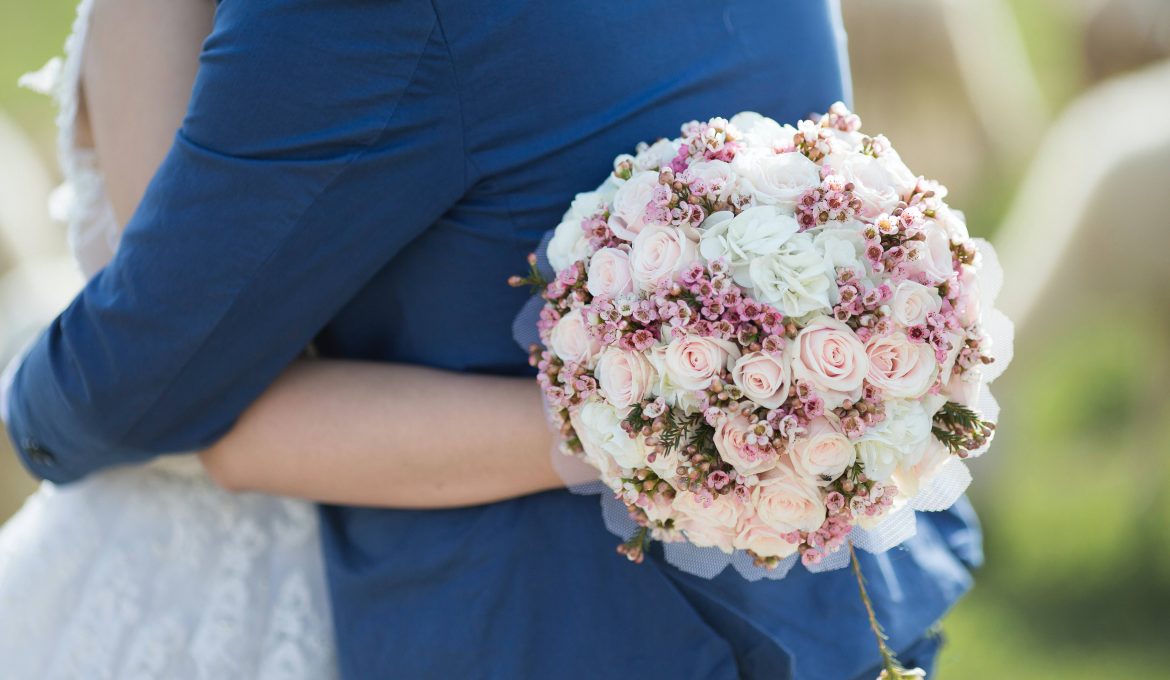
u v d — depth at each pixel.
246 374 1.23
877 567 1.34
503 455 1.24
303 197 1.13
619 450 1.11
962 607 3.34
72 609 1.47
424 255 1.24
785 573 1.20
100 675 1.42
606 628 1.25
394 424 1.25
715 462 1.09
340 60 1.10
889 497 1.10
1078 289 3.33
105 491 1.48
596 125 1.18
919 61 4.20
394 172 1.14
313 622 1.40
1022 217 3.94
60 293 3.41
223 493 1.45
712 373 1.06
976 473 3.49
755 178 1.09
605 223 1.12
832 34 1.35
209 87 1.13
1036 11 6.66
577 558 1.26
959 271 1.11
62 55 6.31
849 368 1.04
